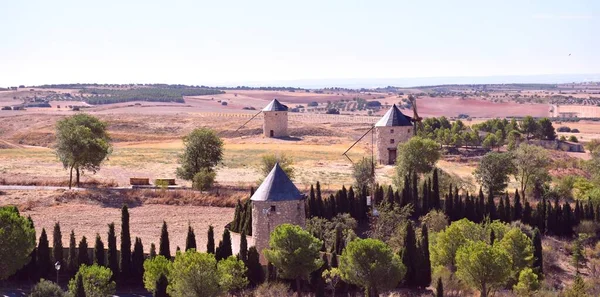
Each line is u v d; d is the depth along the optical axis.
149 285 70.00
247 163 162.25
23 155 174.12
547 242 107.44
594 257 104.38
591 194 126.12
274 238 74.88
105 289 68.06
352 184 131.25
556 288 88.69
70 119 143.50
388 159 156.88
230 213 109.94
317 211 104.12
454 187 123.50
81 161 126.12
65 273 78.88
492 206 112.00
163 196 117.00
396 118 156.88
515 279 84.19
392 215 99.56
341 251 85.00
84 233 96.56
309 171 150.50
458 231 86.44
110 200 115.06
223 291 68.00
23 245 74.19
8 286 76.12
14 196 114.31
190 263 67.19
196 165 129.38
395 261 73.25
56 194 115.44
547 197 131.62
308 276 75.31
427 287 80.94
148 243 92.19
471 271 75.88
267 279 76.44
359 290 78.06
